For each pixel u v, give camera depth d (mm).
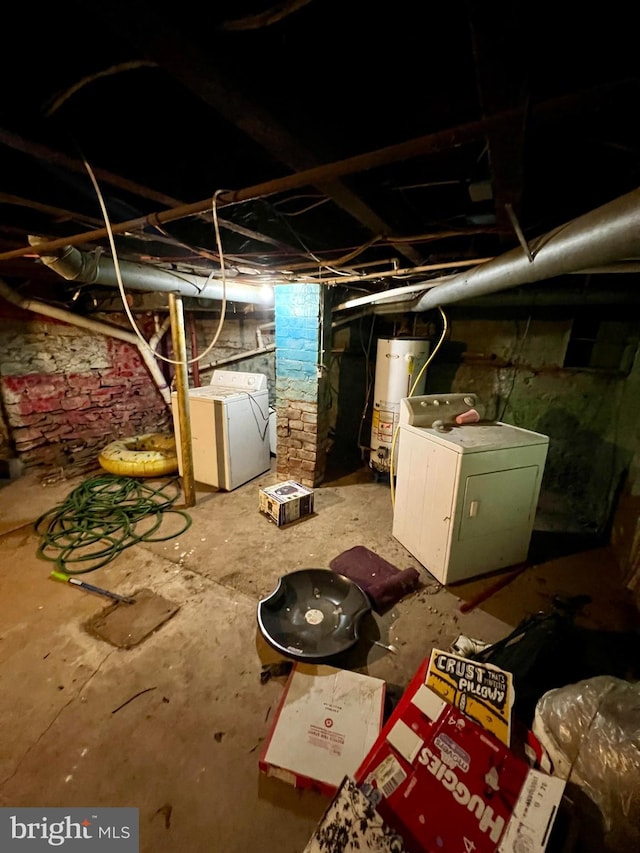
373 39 708
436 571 2100
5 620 1777
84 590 1984
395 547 2402
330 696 1393
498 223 1379
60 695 1435
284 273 2436
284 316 2951
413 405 2346
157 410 4324
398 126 964
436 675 1226
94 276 1863
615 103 644
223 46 638
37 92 787
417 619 1838
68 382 3479
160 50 614
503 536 2139
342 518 2746
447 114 899
